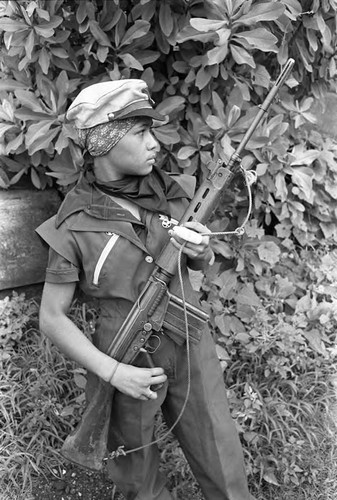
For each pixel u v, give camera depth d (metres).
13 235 2.60
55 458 2.30
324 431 2.34
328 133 3.08
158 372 1.63
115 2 2.15
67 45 2.35
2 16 2.29
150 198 1.62
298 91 2.77
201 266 1.66
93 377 1.72
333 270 2.75
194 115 2.43
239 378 2.43
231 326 2.45
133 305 1.62
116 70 2.29
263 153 2.53
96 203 1.59
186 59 2.36
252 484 2.22
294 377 2.47
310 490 2.19
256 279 2.70
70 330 1.64
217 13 2.17
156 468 1.96
